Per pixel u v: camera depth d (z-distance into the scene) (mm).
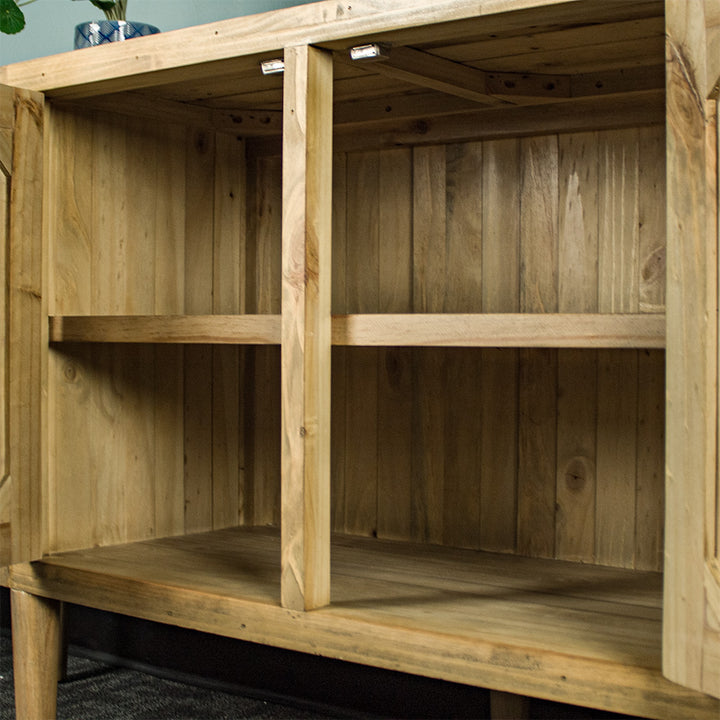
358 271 2451
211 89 2230
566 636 1572
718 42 1252
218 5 2607
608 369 2123
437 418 2338
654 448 2068
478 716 2086
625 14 1606
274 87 2207
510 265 2230
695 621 1306
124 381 2314
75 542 2219
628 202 2086
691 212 1298
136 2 2756
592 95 2066
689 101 1295
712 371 1288
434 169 2330
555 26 1700
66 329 2104
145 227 2350
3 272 2016
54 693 2164
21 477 2062
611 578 2004
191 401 2482
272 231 2590
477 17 1540
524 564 2133
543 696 1494
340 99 2336
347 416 2473
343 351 2475
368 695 2217
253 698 2332
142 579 1963
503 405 2250
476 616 1695
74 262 2184
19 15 2213
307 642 1721
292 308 1718
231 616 1819
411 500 2379
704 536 1295
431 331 1685
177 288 2432
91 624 2623
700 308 1289
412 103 2281
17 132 2035
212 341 1901
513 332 1617
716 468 1295
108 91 2064
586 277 2139
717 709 1341
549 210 2182
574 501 2166
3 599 2766
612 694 1433
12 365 2041
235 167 2574
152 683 2430
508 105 2152
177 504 2455
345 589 1888
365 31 1639
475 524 2287
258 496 2623
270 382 2604
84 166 2201
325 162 1744
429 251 2342
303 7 1706
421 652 1604
